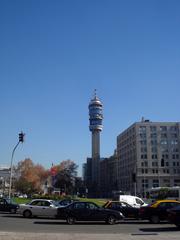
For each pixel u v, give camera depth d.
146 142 160.50
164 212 27.59
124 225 25.97
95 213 26.39
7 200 40.94
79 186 197.88
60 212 26.53
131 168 166.12
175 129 163.00
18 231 20.69
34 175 116.81
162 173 158.38
